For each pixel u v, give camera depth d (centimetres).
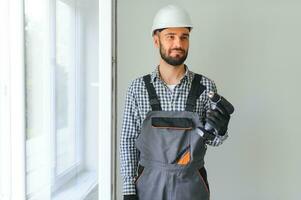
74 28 189
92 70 183
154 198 162
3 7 182
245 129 227
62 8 192
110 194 172
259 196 229
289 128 226
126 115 175
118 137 222
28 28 187
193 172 162
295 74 222
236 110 226
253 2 221
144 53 226
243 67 224
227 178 229
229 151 228
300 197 227
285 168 227
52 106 196
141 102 170
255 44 222
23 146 186
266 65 223
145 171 164
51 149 195
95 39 181
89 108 186
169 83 172
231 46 223
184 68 174
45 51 194
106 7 166
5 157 188
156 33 175
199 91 169
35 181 193
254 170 228
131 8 224
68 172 191
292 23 220
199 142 161
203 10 223
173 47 166
